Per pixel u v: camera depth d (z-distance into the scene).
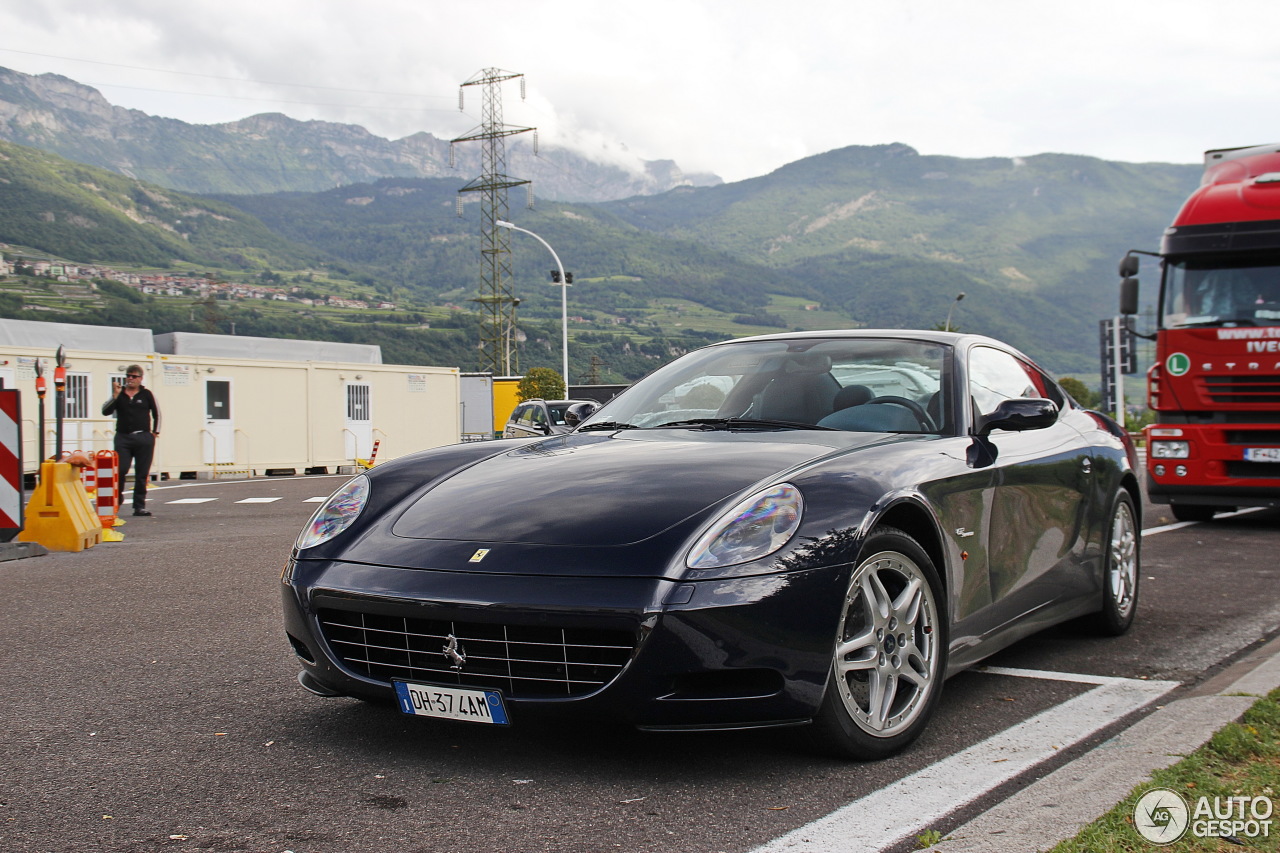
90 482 10.12
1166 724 3.06
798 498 2.81
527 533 2.82
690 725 2.59
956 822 2.37
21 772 2.84
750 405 3.80
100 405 19.81
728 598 2.57
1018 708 3.40
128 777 2.78
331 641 2.94
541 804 2.53
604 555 2.68
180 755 2.97
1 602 5.78
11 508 7.93
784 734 2.84
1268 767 2.57
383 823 2.42
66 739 3.15
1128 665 4.05
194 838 2.35
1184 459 8.98
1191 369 8.92
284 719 3.33
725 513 2.76
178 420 21.25
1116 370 32.12
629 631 2.56
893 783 2.65
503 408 37.56
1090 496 4.31
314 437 23.91
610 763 2.82
